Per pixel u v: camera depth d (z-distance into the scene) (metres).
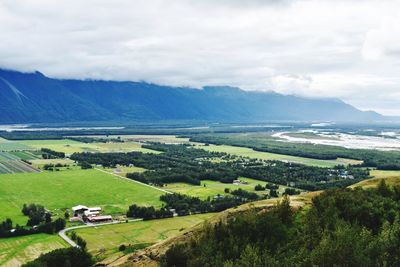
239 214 85.56
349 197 77.62
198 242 74.06
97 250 142.50
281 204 77.94
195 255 70.62
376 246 53.78
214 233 72.62
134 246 141.38
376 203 75.69
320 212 74.12
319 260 51.94
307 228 66.38
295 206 86.56
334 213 70.50
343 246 52.09
